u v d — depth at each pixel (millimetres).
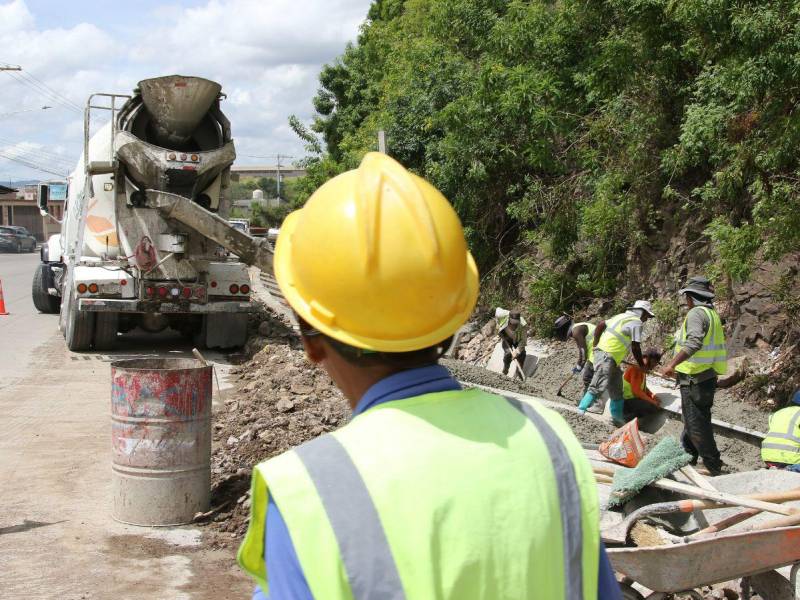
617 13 14984
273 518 1456
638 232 14188
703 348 7562
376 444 1525
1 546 5199
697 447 7676
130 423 5535
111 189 12008
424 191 1696
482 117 16672
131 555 5109
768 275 11586
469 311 1755
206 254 12125
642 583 3631
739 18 9656
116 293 11875
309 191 32000
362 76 31453
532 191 16547
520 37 16531
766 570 3648
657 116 13820
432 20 19781
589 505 1634
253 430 7262
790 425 6281
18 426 8227
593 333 11289
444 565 1453
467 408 1641
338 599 1392
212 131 12125
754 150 10320
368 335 1635
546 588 1527
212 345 12961
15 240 49188
